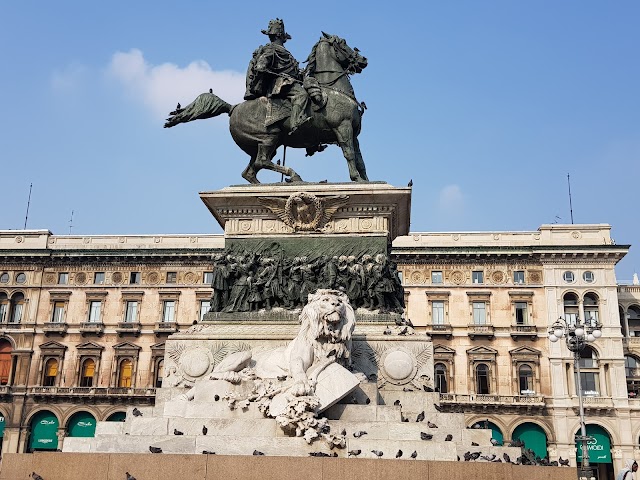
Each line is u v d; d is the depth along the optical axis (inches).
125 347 2012.8
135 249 2090.3
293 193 463.2
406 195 458.3
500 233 2025.1
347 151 491.2
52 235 2155.5
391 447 308.3
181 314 2039.9
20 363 2027.6
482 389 1914.4
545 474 289.4
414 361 411.8
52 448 1959.9
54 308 2089.1
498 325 1945.1
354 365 411.5
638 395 1940.2
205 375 414.0
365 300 441.4
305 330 378.9
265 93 513.0
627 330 2047.2
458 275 1996.8
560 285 1948.8
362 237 458.3
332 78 511.2
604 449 1824.6
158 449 299.0
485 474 284.8
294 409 323.9
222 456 287.7
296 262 450.9
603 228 1987.0
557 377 1877.5
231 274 455.8
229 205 474.3
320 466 283.4
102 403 1974.7
